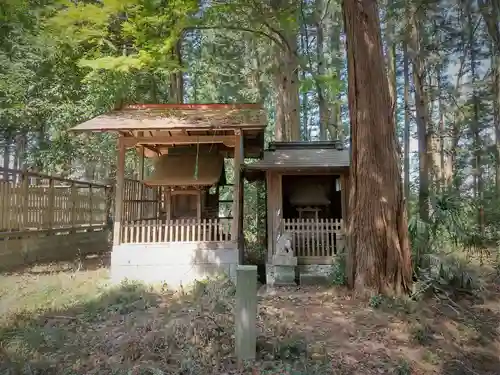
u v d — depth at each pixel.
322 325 5.37
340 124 18.84
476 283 7.16
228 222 11.30
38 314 5.62
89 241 13.67
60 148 13.79
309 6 12.01
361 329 5.25
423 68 13.56
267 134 21.23
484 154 16.72
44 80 11.88
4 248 9.25
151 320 5.14
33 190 10.53
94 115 11.84
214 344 4.27
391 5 12.85
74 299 6.48
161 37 8.22
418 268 7.08
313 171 8.91
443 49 15.66
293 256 8.15
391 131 6.87
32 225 10.47
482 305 6.38
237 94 18.31
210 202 11.33
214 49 17.23
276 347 4.30
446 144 20.70
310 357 4.30
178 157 10.32
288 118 14.77
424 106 13.24
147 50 8.16
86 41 9.23
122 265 8.53
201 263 8.62
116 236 8.65
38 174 10.67
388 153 6.78
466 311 6.03
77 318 5.46
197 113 9.49
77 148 14.12
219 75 18.62
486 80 17.14
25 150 16.55
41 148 14.65
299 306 6.29
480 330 5.38
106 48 9.85
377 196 6.71
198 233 8.85
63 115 12.14
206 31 16.52
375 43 6.91
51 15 8.72
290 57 14.09
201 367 3.87
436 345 4.89
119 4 7.62
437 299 6.46
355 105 7.05
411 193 18.77
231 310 5.47
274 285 7.95
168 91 13.82
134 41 9.01
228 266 8.62
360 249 6.82
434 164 17.23
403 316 5.70
